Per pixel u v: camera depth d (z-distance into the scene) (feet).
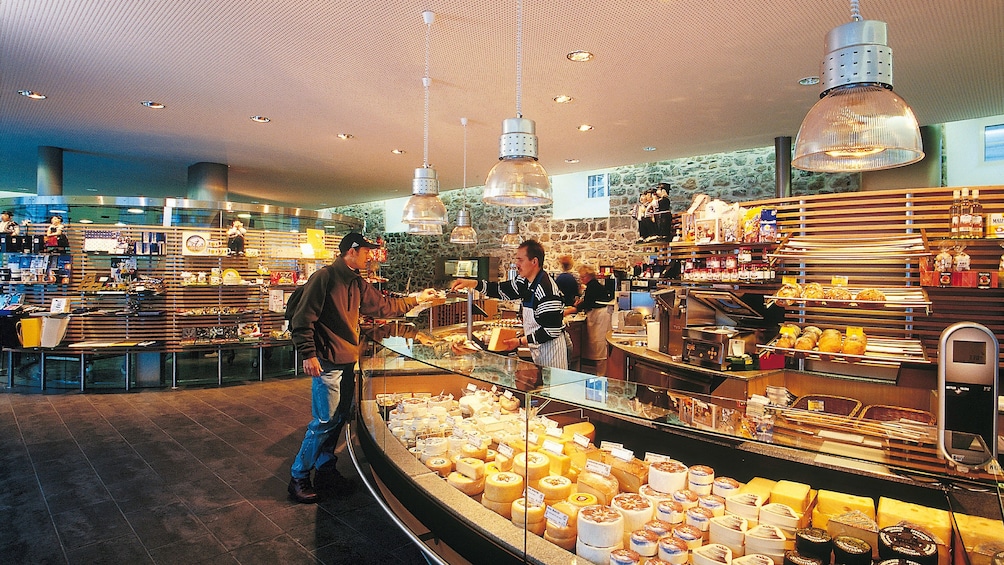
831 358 10.62
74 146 24.85
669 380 12.94
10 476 12.81
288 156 26.94
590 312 25.59
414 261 45.75
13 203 23.11
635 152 25.72
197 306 23.99
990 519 4.97
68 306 22.40
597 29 12.59
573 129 21.44
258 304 25.49
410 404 10.27
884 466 5.17
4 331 22.30
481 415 8.87
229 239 24.22
